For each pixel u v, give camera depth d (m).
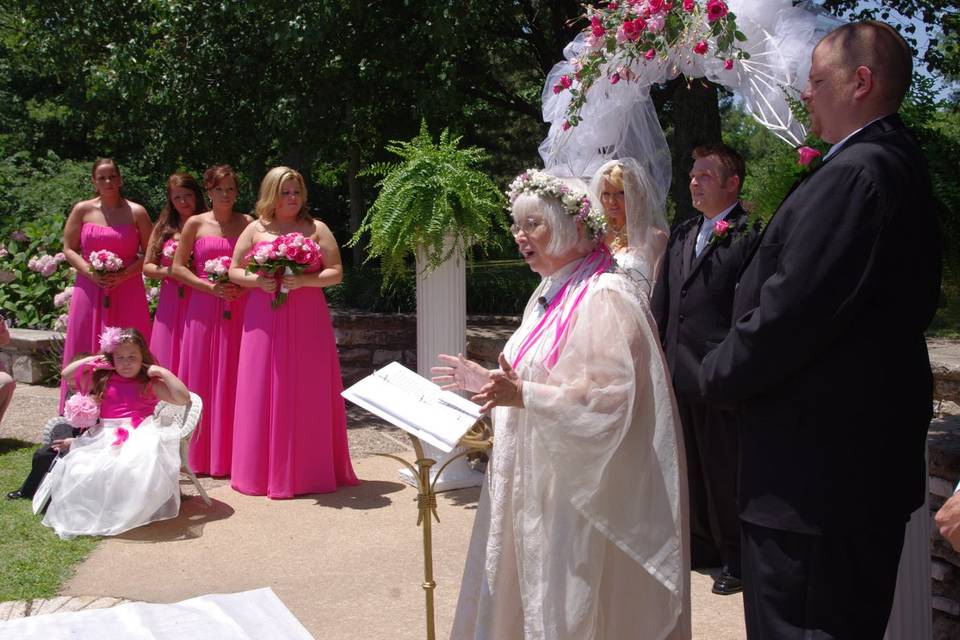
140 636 3.36
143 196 17.16
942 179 2.86
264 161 9.43
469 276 9.66
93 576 4.00
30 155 18.55
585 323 2.44
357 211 11.04
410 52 7.88
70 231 6.23
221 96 8.52
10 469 5.60
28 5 8.92
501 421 2.62
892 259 2.00
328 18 7.26
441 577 3.99
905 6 6.58
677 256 4.02
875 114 2.11
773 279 2.05
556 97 4.10
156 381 4.90
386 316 8.15
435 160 4.95
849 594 2.06
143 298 6.38
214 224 5.69
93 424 4.78
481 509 2.71
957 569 3.10
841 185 2.00
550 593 2.43
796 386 2.08
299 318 5.14
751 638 2.18
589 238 2.57
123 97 8.39
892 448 2.06
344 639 3.39
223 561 4.20
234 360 5.55
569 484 2.40
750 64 3.37
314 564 4.16
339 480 5.38
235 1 7.46
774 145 3.45
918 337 2.12
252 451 5.18
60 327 8.32
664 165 4.07
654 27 3.35
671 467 2.41
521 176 2.60
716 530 3.87
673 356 3.88
